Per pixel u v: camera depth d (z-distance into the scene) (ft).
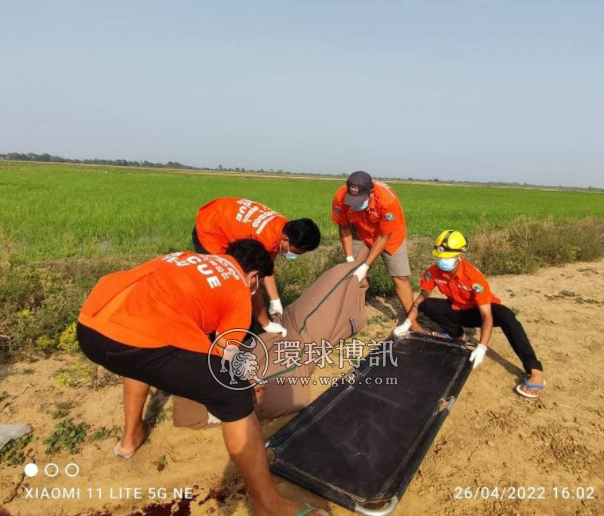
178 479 8.88
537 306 19.25
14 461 9.09
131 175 162.61
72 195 63.82
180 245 29.86
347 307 14.06
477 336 15.66
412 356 12.89
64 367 12.64
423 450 8.91
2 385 11.61
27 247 26.91
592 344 15.44
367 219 15.08
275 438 9.32
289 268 20.39
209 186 108.58
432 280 13.53
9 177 105.81
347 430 9.73
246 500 8.43
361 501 7.89
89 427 10.20
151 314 6.95
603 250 30.66
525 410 11.48
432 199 100.48
